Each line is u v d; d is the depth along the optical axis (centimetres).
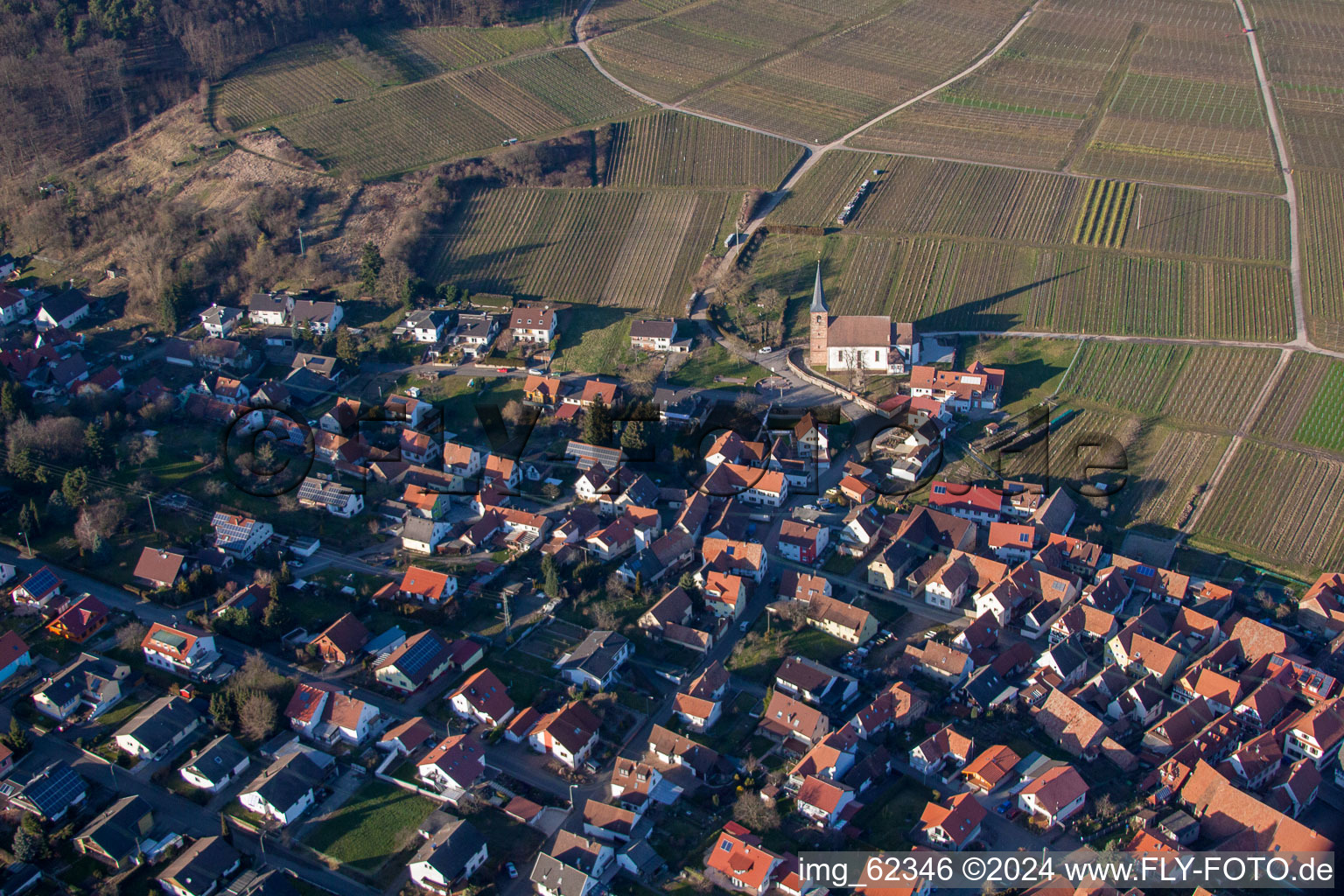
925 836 14612
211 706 15950
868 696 16988
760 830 14612
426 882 13775
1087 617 18288
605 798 15225
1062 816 14938
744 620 18525
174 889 13625
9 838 14338
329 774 15312
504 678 17050
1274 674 17212
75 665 16550
